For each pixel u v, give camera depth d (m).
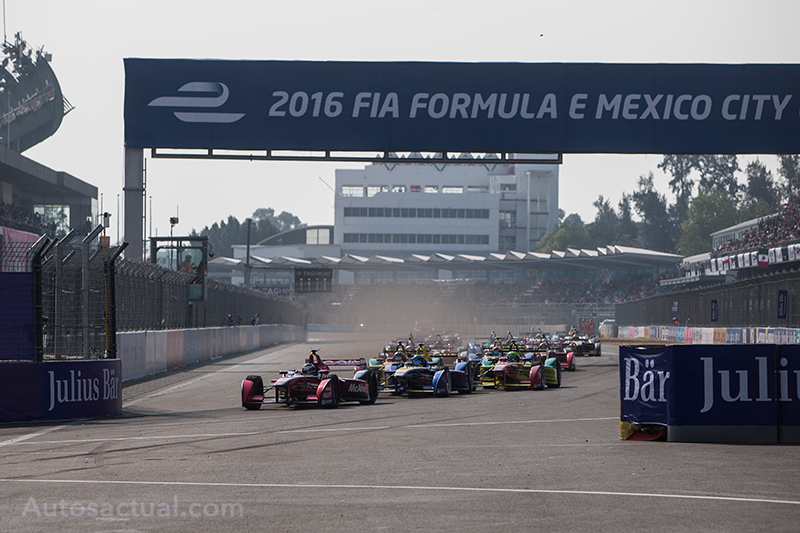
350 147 97.75
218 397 70.44
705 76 98.56
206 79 97.94
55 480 30.00
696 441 40.16
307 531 21.92
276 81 98.00
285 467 32.72
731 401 40.22
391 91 98.00
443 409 59.09
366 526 22.44
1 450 38.22
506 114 98.06
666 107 98.31
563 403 63.22
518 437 42.34
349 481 29.45
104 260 62.94
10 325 53.66
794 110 98.31
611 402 63.59
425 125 98.00
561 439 41.47
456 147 98.12
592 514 23.78
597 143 98.19
